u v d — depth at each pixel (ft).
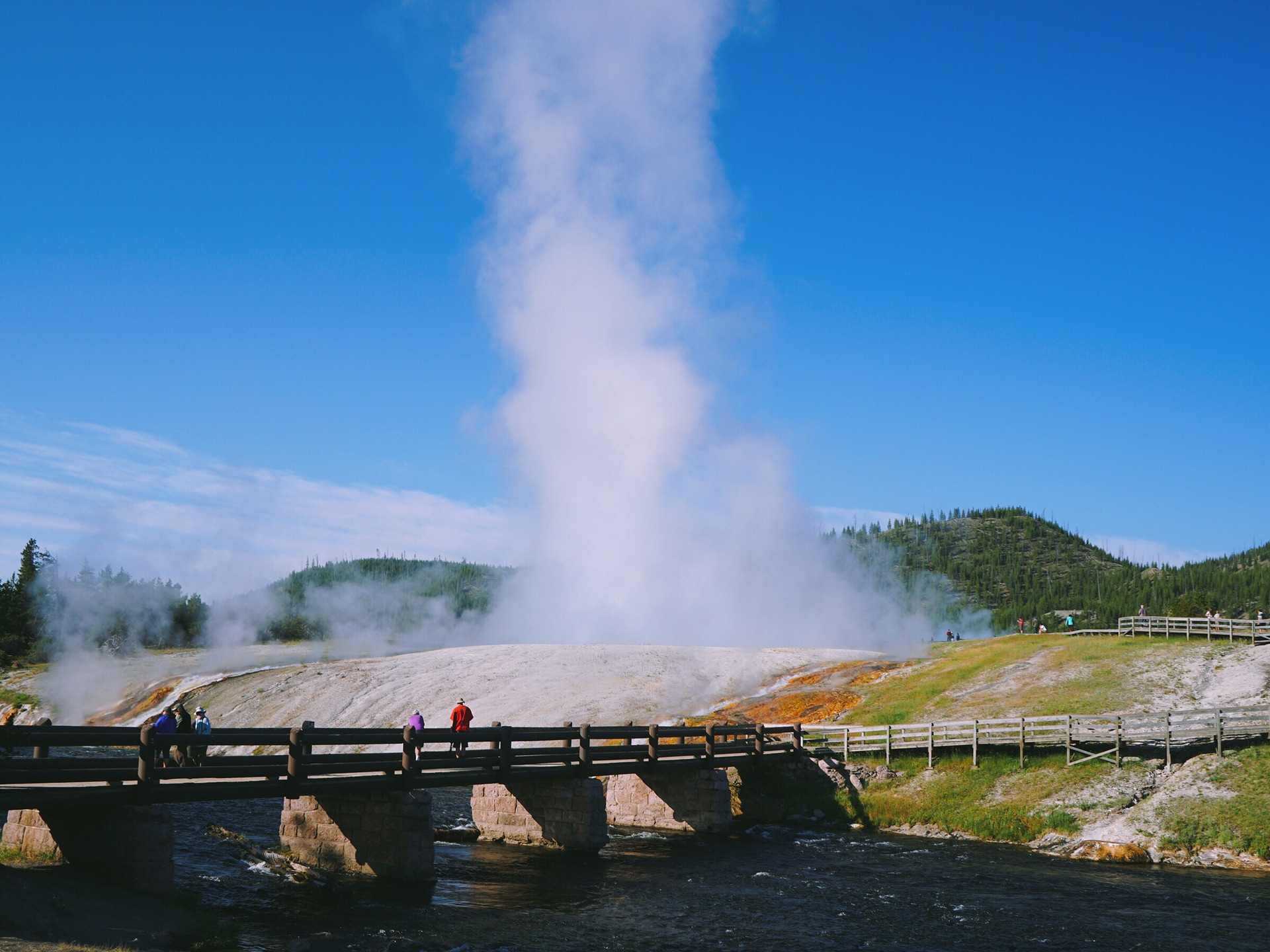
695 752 125.29
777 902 84.89
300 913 72.18
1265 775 115.34
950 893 89.61
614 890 87.97
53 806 60.64
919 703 175.94
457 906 78.07
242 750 204.03
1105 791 121.60
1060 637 222.89
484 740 95.91
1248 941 74.13
